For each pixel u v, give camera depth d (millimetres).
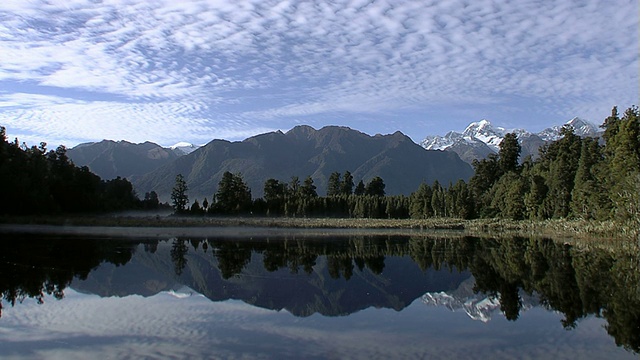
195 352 11602
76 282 21344
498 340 12773
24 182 76812
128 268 26438
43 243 40094
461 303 17797
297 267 28172
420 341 12617
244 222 97188
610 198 55031
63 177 99875
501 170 116938
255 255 34969
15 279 21719
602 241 48031
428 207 119438
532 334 13336
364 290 20609
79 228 66312
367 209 132250
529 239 53250
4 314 15312
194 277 23719
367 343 12414
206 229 75062
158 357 11219
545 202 79250
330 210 138000
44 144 103500
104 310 16031
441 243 48344
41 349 11797
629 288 20500
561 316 15500
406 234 66938
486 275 25094
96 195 107938
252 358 11148
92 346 12039
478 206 104250
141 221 85312
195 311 16062
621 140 55469
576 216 68438
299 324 14414
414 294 19734
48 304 16844
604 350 11953
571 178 76875
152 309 16297
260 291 20141
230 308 16625
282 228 84062
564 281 22656
